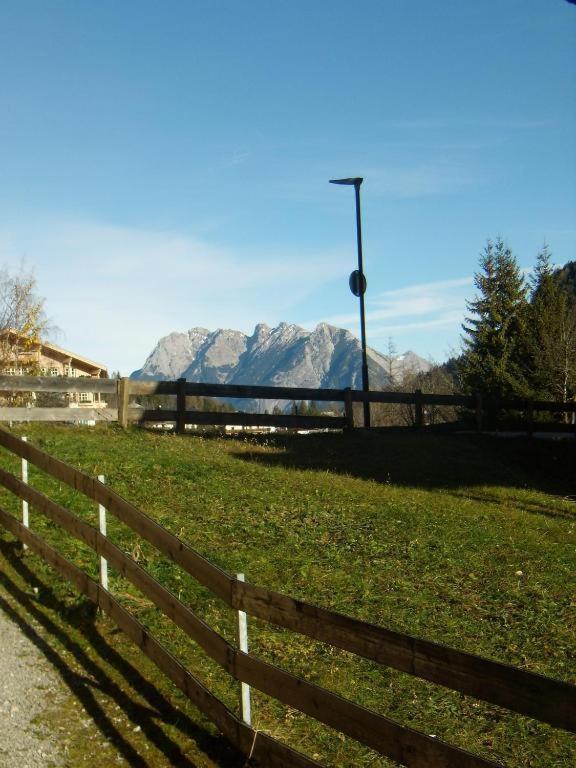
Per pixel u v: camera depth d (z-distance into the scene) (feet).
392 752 13.93
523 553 34.19
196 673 20.76
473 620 26.03
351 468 50.24
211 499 36.78
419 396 68.95
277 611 16.81
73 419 50.80
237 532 32.60
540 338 134.31
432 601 27.32
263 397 59.26
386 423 171.83
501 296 150.71
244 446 53.36
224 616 24.66
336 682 21.30
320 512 36.73
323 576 28.63
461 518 39.60
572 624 26.25
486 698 12.37
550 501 48.34
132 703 18.97
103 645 21.59
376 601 26.81
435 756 13.12
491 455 62.03
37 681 19.29
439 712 20.45
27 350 96.94
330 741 18.67
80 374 132.67
